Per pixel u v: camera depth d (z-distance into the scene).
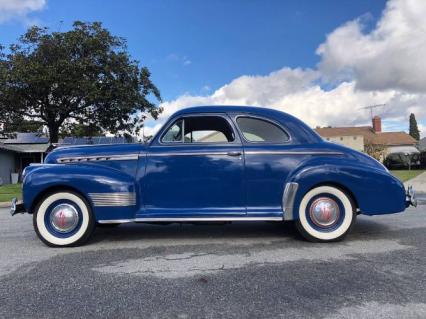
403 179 18.98
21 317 3.35
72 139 30.88
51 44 21.16
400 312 3.31
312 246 5.47
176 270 4.50
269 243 5.68
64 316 3.35
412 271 4.32
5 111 22.20
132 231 6.70
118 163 5.77
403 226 6.81
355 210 5.69
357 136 59.53
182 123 5.86
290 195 5.57
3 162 31.72
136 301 3.64
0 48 21.42
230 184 5.67
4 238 6.49
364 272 4.31
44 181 5.57
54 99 22.19
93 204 5.58
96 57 22.03
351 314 3.29
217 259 4.91
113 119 23.11
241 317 3.28
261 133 5.80
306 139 5.79
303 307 3.45
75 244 5.69
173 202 5.70
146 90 23.73
